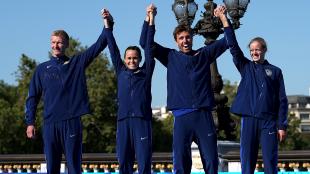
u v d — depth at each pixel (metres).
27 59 87.06
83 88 14.69
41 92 14.92
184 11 26.08
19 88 87.69
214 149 14.38
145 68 14.87
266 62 14.82
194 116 14.28
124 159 14.77
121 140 14.78
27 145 85.38
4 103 89.56
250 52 14.77
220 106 26.73
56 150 14.62
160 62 14.87
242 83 14.68
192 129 14.34
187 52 14.58
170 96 14.51
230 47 14.50
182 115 14.33
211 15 26.70
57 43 14.73
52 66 14.70
